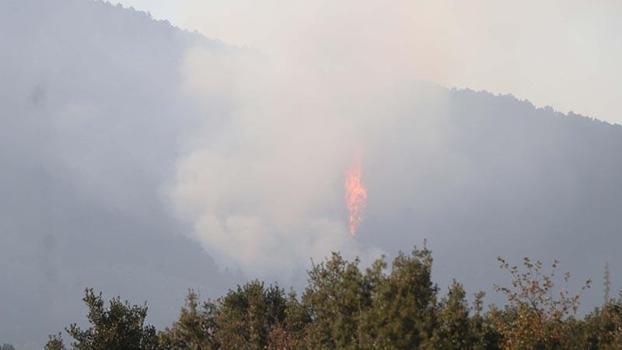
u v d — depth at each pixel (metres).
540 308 104.56
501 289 106.06
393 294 103.75
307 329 121.19
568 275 105.88
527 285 105.06
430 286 104.88
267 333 133.12
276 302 136.25
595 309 117.69
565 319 109.00
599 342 107.38
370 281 110.69
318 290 117.12
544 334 101.25
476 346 100.12
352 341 104.00
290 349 122.19
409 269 103.94
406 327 100.12
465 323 101.06
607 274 119.62
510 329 105.25
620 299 120.94
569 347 102.75
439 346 97.88
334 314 112.94
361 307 108.88
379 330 100.94
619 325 110.94
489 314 106.88
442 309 103.12
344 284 110.50
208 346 132.75
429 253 106.00
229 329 133.75
